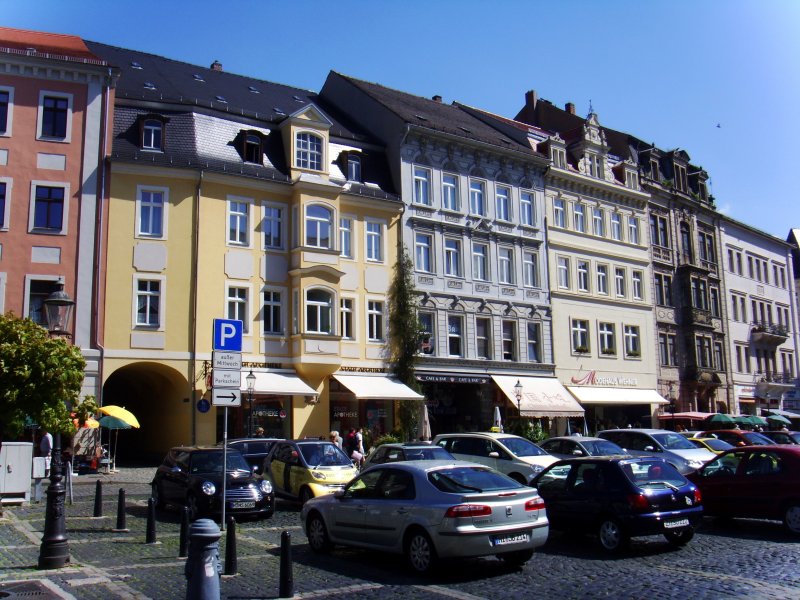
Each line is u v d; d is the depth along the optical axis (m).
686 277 51.50
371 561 12.02
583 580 10.52
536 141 45.25
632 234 48.91
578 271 44.69
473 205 40.19
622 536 12.40
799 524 14.21
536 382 40.38
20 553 12.35
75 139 30.27
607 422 43.88
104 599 9.30
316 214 33.91
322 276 33.47
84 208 29.86
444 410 39.00
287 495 18.67
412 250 37.19
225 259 31.94
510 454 19.83
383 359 35.50
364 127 40.38
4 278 28.50
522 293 41.31
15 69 29.83
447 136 38.84
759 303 60.78
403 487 11.50
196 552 7.82
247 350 31.81
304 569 11.38
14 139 29.50
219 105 34.78
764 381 58.09
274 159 34.44
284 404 32.78
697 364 50.50
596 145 47.44
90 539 13.85
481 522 10.62
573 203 45.31
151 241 30.56
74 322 28.97
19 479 18.20
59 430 17.67
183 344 30.50
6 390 16.81
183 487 16.86
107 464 27.88
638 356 46.94
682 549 13.05
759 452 15.27
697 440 24.23
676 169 53.97
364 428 33.41
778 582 10.27
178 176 31.36
